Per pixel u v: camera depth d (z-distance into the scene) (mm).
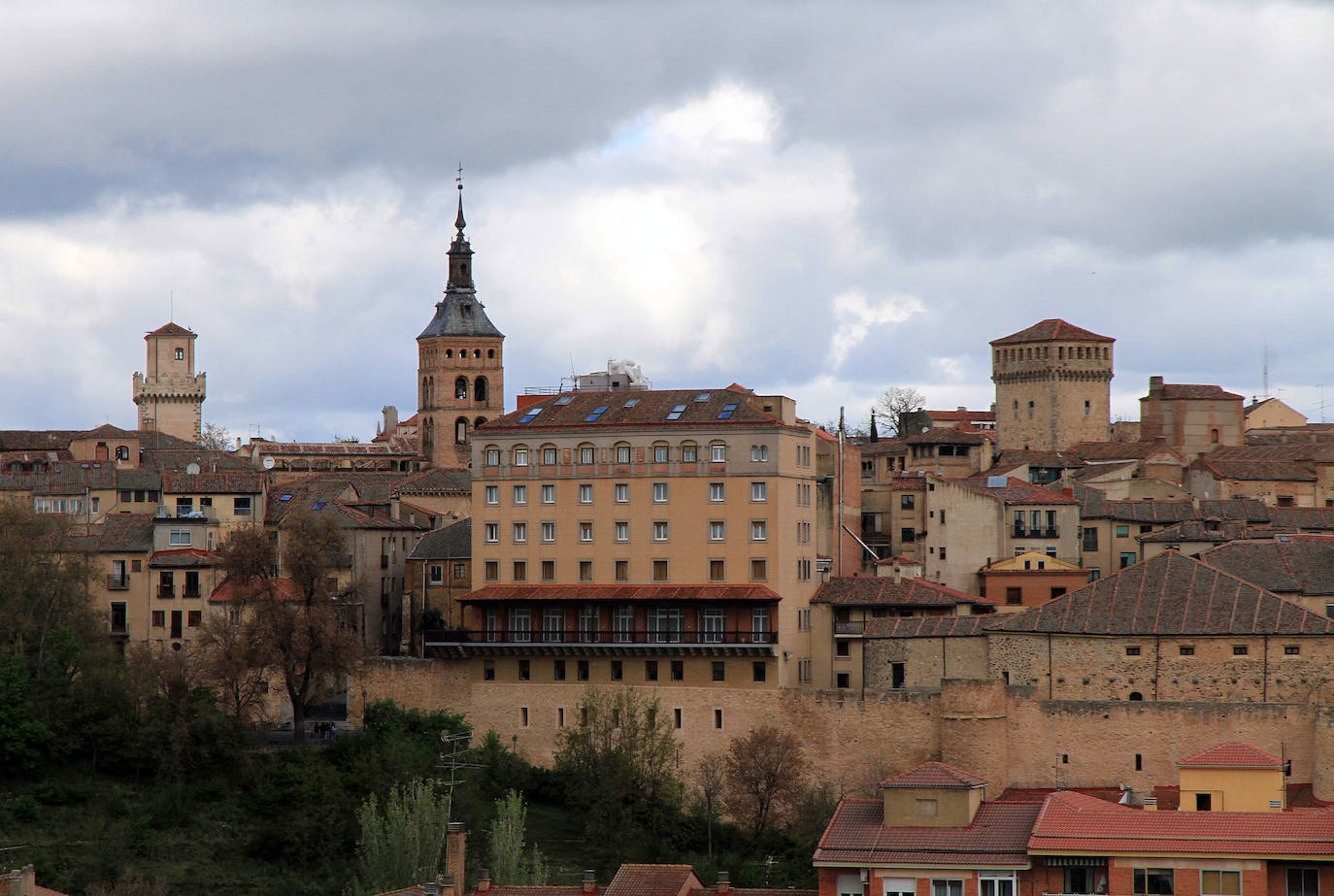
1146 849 165625
